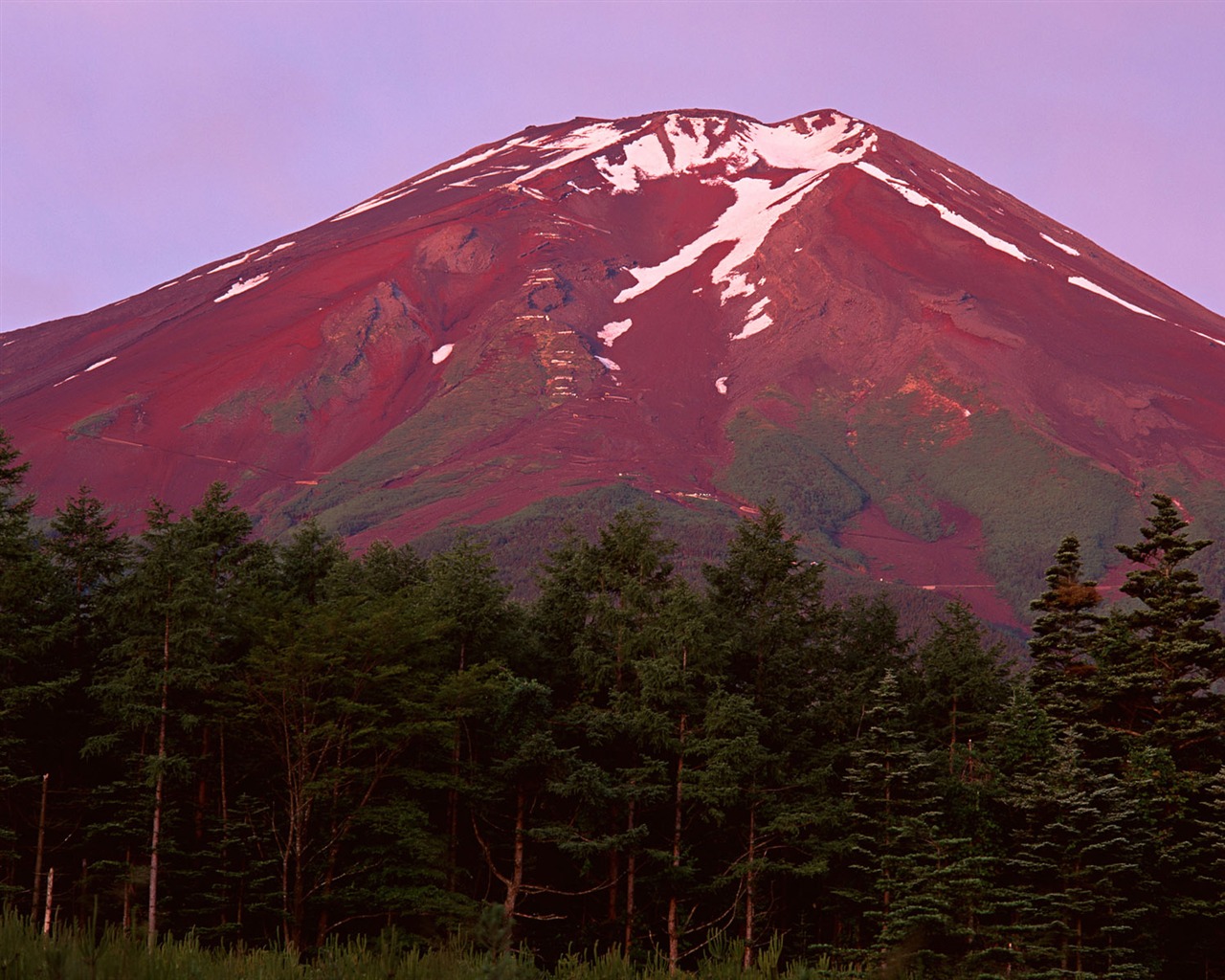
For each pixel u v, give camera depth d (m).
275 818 49.53
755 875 50.31
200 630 46.66
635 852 49.19
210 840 48.34
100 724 48.75
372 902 46.34
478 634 53.88
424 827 48.28
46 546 52.00
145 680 46.06
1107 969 48.50
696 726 52.91
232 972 10.65
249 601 51.03
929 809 52.53
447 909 44.62
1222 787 52.06
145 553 48.38
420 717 48.06
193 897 45.47
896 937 45.84
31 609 49.59
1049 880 50.28
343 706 46.00
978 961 47.19
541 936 50.50
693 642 52.44
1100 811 49.75
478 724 51.59
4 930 10.38
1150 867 51.44
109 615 48.50
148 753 48.88
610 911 49.50
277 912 43.81
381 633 47.47
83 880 43.53
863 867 50.62
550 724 52.59
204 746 49.12
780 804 52.19
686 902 52.91
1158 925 51.69
